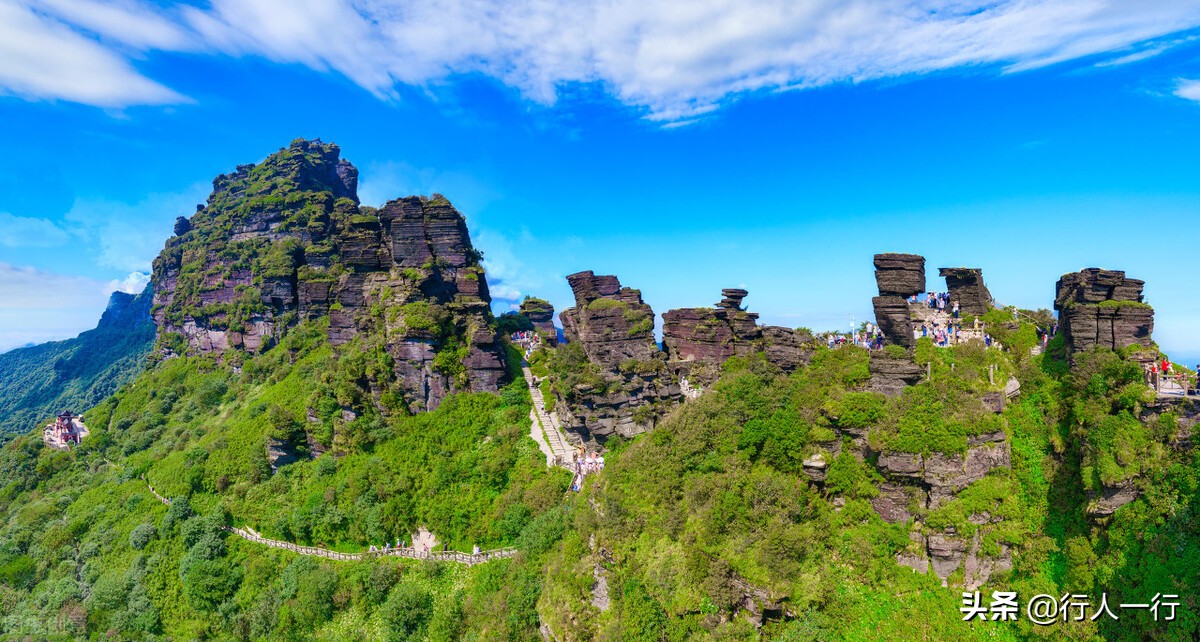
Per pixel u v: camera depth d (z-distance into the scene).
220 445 111.19
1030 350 66.75
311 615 80.00
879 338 72.00
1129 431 51.25
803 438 62.53
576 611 61.03
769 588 53.47
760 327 85.88
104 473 131.12
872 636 51.94
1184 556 45.88
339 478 94.94
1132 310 57.09
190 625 87.69
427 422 97.75
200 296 160.50
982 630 51.72
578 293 98.00
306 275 142.38
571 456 88.19
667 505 63.72
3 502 137.25
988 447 57.16
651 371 84.38
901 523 56.78
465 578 78.00
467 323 104.50
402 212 109.19
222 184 194.75
